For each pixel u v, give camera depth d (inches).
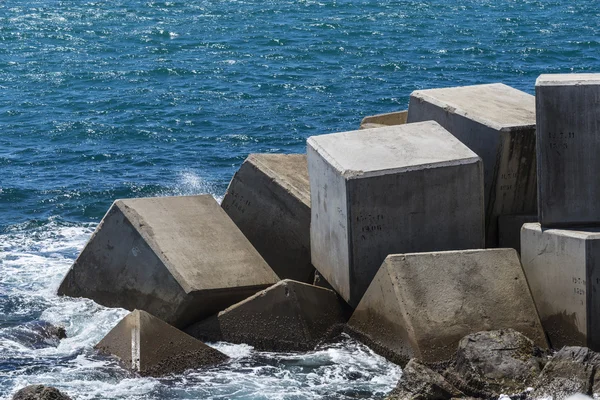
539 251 663.1
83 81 1947.6
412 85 1860.2
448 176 682.2
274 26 2623.0
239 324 690.8
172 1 3122.5
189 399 614.2
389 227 679.1
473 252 663.8
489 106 778.8
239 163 1337.4
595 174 665.0
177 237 744.3
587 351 589.3
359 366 648.4
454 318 637.3
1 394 620.4
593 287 623.2
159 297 719.7
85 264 778.2
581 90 660.7
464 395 582.2
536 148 685.3
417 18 2716.5
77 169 1293.1
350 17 2755.9
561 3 2930.6
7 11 2965.1
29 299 792.9
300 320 677.9
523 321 642.2
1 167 1301.7
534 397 578.9
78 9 2994.6
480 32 2460.6
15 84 1927.9
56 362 669.3
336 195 689.6
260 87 1855.3
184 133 1503.4
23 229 1034.1
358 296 683.4
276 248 799.1
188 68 2064.5
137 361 647.1
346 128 1539.1
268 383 633.6
